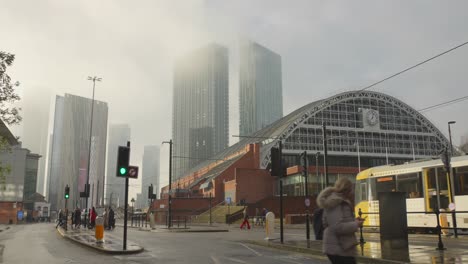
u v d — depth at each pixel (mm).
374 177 29578
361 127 103500
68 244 22234
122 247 18188
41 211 120625
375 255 13320
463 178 23156
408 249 14398
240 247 19531
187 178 146625
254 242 21188
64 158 151500
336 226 5367
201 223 67188
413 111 110000
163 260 14633
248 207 73375
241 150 107938
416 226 25609
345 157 101000
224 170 92000
